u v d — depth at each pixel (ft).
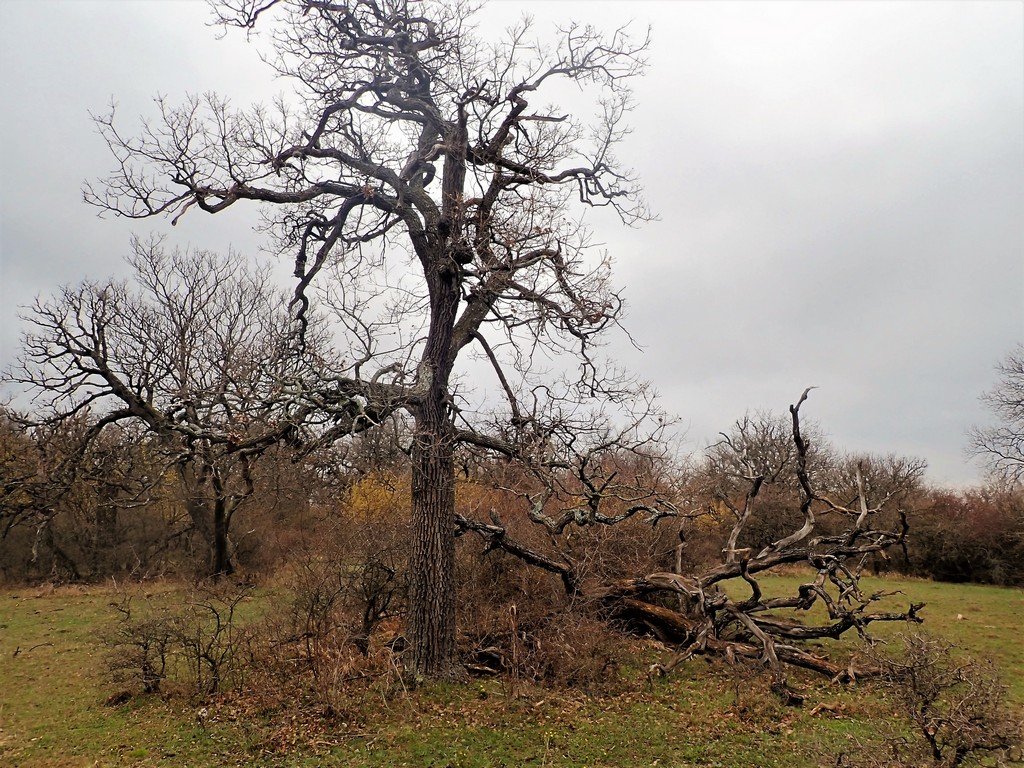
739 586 79.87
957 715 19.57
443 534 36.70
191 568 82.69
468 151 37.88
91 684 39.60
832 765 20.51
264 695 34.73
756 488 49.47
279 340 42.75
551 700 34.47
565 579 45.19
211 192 35.14
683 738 29.91
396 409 35.42
